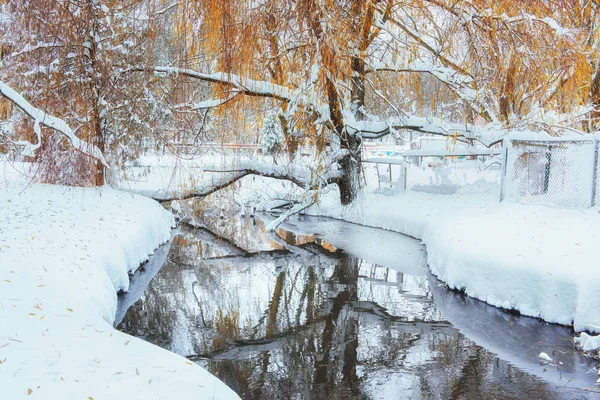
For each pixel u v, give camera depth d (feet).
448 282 27.99
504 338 20.94
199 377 13.09
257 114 44.34
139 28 42.88
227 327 22.48
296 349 20.03
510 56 37.50
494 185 44.70
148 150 51.44
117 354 13.74
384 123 47.26
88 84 39.01
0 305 16.05
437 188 48.11
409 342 20.72
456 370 18.08
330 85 40.78
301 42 36.94
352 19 38.83
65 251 23.52
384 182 54.49
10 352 12.75
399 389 16.63
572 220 25.98
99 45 40.91
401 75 45.50
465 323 22.71
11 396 10.57
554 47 36.47
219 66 39.22
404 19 43.50
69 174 42.19
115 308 21.42
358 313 24.35
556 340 20.53
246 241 41.83
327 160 45.52
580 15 38.58
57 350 13.29
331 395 16.24
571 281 21.57
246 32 35.19
